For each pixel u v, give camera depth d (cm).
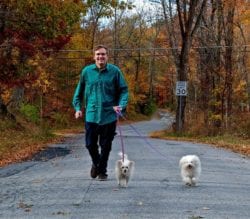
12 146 2128
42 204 794
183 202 809
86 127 963
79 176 1109
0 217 710
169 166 1324
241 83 3756
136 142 2519
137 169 1243
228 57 3650
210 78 3828
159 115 9550
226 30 3709
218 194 894
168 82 9069
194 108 4172
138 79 9188
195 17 4159
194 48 3934
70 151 1936
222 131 3434
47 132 3089
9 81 2686
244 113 3450
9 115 2936
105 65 943
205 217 704
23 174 1205
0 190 940
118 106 932
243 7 3691
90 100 948
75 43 5338
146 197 842
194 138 3412
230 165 1457
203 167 1355
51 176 1134
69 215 713
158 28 6981
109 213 724
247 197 877
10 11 2272
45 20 2302
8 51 2605
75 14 2455
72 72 5412
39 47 2577
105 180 1013
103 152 982
